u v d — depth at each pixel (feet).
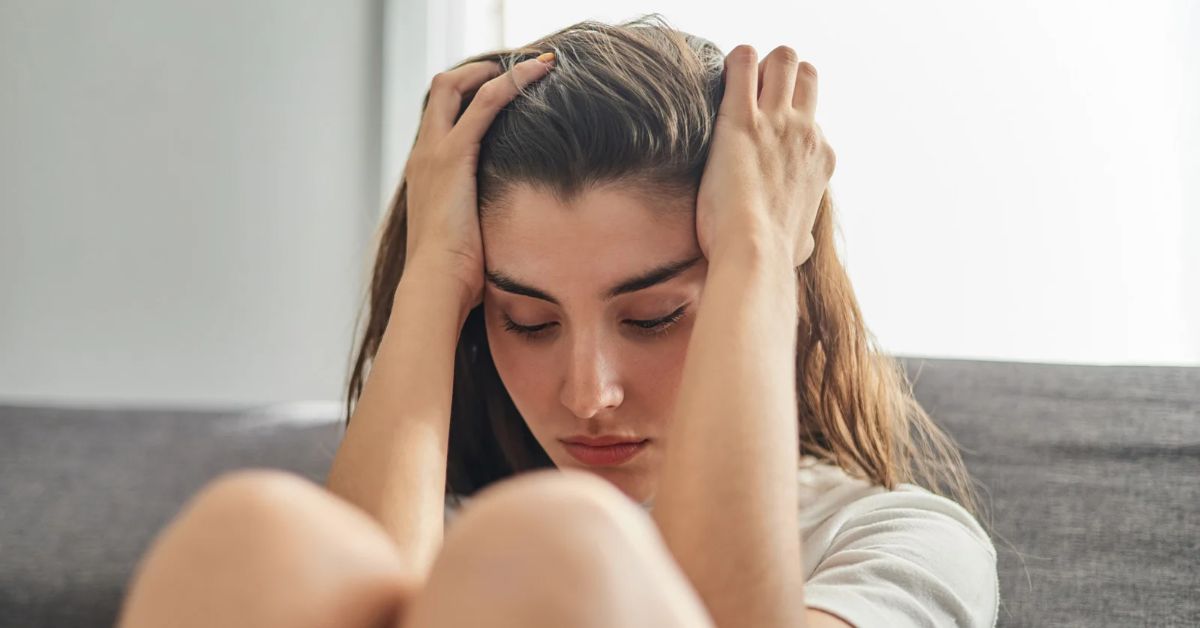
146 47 7.43
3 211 7.40
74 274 7.43
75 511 4.53
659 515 1.88
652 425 2.70
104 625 4.29
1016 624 3.41
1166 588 3.37
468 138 2.78
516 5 7.48
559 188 2.56
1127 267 6.65
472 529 1.14
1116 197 6.67
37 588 4.35
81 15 7.40
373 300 3.42
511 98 2.81
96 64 7.42
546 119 2.62
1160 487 3.53
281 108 7.53
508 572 1.10
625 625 1.09
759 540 1.78
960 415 3.85
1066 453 3.67
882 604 2.45
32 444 4.76
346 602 1.24
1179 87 6.56
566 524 1.12
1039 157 6.77
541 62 2.88
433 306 2.60
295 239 7.52
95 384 7.42
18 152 7.41
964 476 3.68
